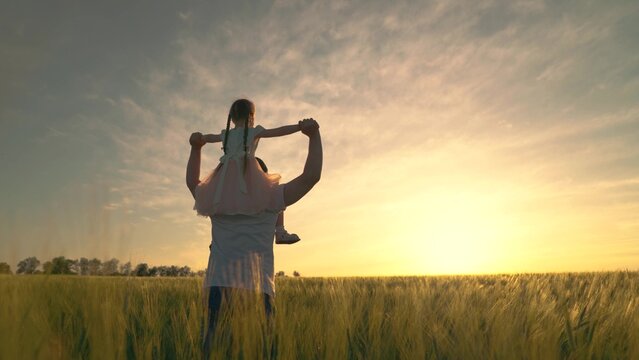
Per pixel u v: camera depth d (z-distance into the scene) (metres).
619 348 3.05
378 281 12.65
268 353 2.46
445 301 4.62
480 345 2.76
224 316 2.58
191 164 3.66
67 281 2.30
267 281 3.04
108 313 2.04
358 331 3.59
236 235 3.10
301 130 3.19
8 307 1.81
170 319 4.23
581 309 3.93
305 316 3.47
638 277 8.84
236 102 3.45
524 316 3.34
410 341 2.99
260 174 3.22
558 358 2.73
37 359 1.87
